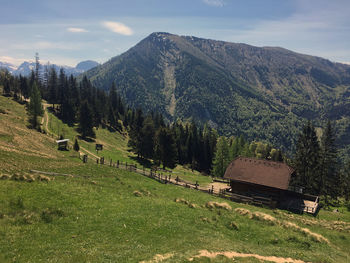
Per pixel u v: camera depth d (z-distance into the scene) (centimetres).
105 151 10406
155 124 14462
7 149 4306
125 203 2483
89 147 10369
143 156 9906
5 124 7638
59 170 3838
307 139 6359
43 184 2456
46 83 18662
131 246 1603
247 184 4588
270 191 4422
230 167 4878
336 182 6675
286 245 2178
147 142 9744
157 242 1741
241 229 2380
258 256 1809
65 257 1338
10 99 13712
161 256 1518
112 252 1476
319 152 6312
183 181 5262
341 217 3947
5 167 3172
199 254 1633
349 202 6234
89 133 11894
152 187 3809
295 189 5122
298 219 3309
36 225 1681
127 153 10969
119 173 4562
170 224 2109
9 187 2145
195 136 12519
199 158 12269
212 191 4331
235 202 3869
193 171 10106
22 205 1880
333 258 2069
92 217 1970
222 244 1903
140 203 2566
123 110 18625
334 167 6341
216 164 8925
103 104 16425
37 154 4984
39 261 1262
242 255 1772
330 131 6216
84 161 5672
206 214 2614
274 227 2581
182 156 12150
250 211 2975
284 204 4291
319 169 6184
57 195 2255
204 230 2169
